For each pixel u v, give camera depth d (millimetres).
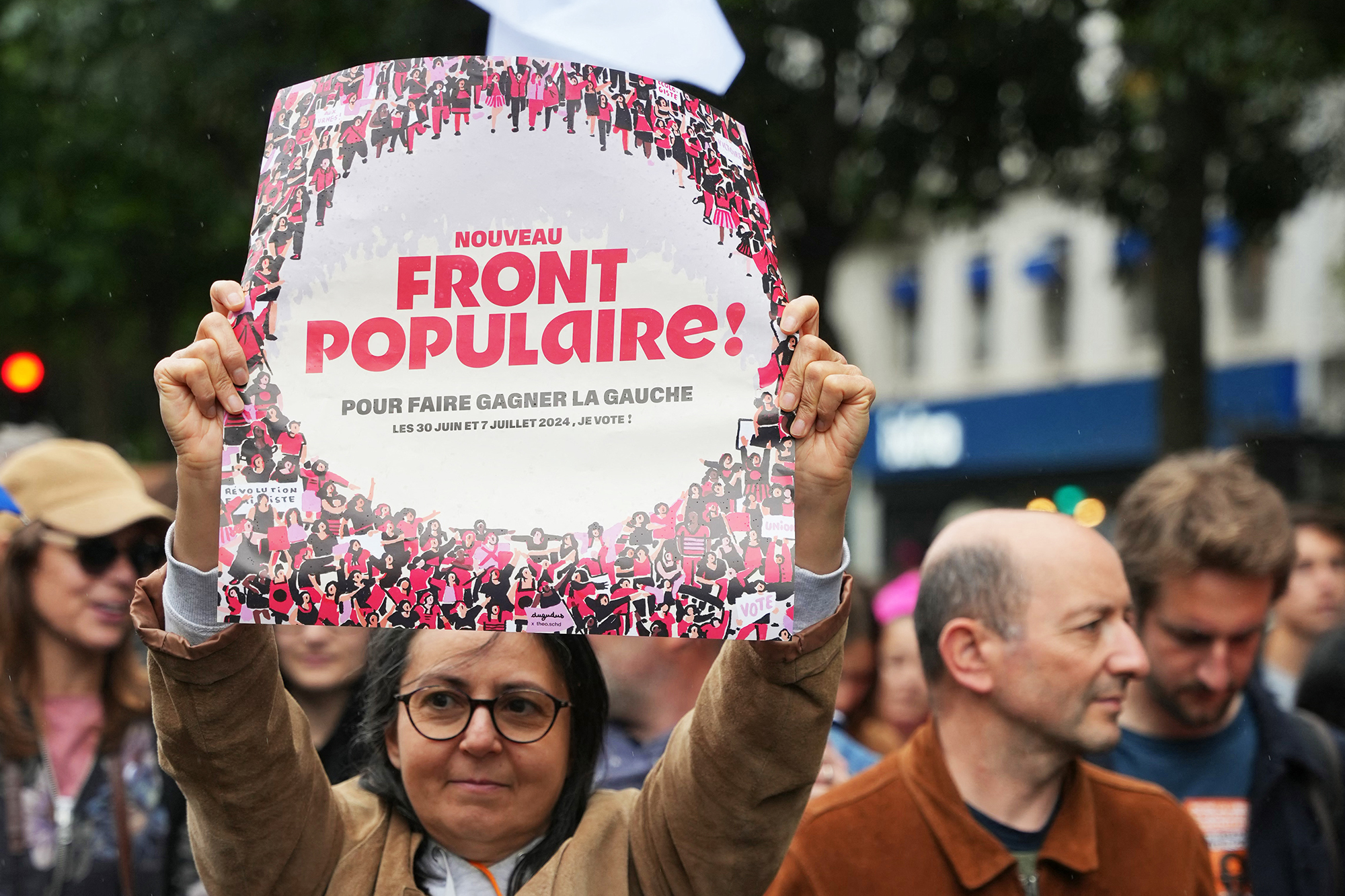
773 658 1898
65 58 9125
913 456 22938
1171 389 9430
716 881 2055
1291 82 8391
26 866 3078
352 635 3203
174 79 8625
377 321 1818
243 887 2016
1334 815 3057
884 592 4336
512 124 1856
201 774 1917
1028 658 2570
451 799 2119
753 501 1788
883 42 9016
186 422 1797
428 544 1761
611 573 1760
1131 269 10656
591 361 1816
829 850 2572
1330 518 4566
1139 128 9539
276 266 1824
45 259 10820
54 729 3164
